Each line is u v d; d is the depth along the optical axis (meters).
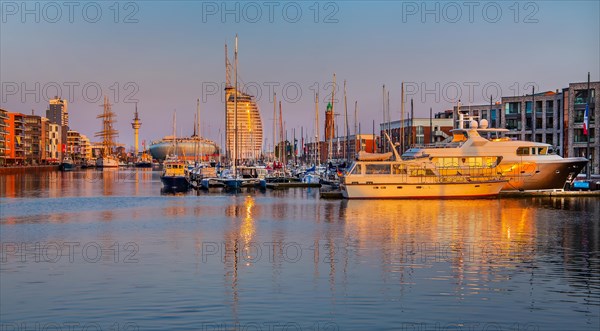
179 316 25.50
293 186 114.00
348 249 40.22
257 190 107.81
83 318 25.31
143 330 23.84
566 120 120.69
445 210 64.12
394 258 37.00
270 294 28.70
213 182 116.06
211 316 25.50
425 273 32.88
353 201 75.75
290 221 56.28
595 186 85.06
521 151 81.81
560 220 55.28
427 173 78.12
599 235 46.03
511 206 68.50
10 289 29.81
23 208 75.06
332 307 26.66
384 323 24.53
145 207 75.12
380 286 30.12
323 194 81.56
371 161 77.56
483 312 25.92
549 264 35.12
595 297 28.09
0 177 179.88
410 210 64.31
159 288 29.86
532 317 25.27
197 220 58.59
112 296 28.50
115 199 90.56
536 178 81.31
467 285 30.28
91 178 180.38
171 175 122.38
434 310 26.17
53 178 177.50
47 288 29.97
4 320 25.12
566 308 26.45
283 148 146.62
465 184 76.94
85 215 65.38
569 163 81.81
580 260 36.25
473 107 153.75
